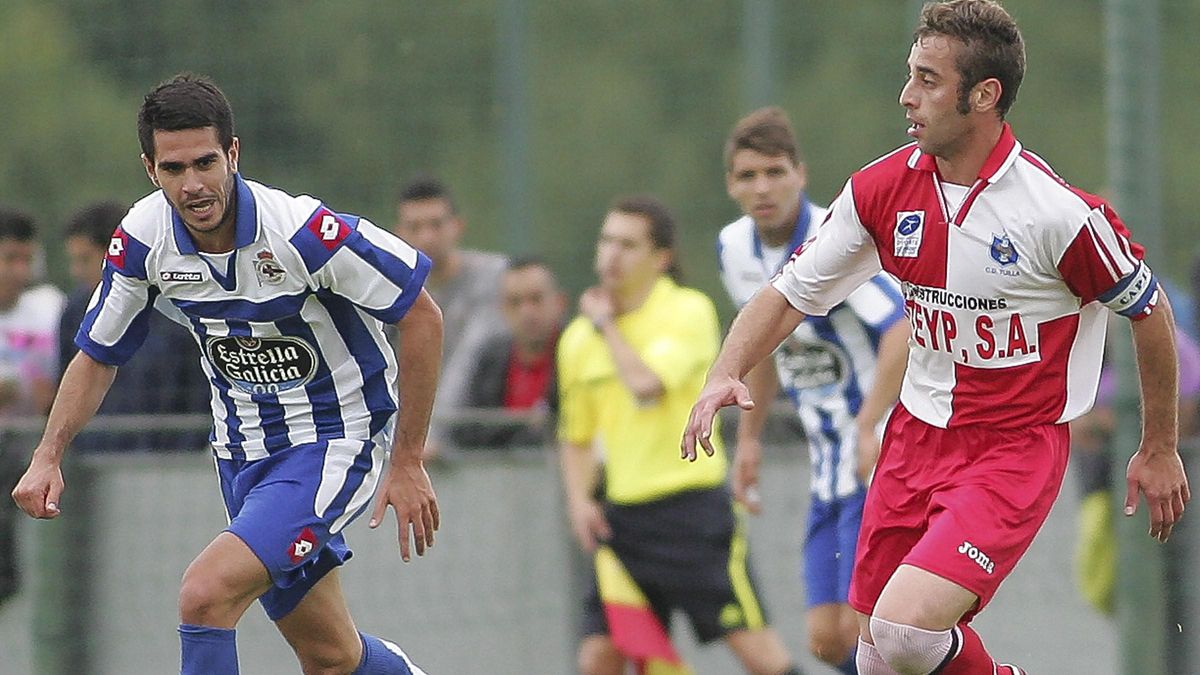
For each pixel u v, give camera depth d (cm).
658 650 2055
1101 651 2103
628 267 2052
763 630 2061
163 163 1369
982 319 1376
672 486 2044
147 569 2136
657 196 2977
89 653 2106
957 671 1402
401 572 2183
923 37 1343
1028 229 1337
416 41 3048
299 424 1497
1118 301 1355
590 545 2081
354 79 3039
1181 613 2044
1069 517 2138
